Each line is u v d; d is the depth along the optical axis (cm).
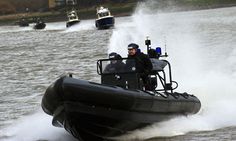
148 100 2273
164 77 2505
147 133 2389
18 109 3200
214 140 2309
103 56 6184
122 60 2409
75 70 4922
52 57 6688
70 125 2211
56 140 2398
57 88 2144
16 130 2639
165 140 2345
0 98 3628
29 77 4709
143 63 2395
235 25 10550
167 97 2414
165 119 2425
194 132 2452
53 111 2228
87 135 2256
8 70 5434
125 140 2359
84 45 8594
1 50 9344
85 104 2152
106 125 2225
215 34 8244
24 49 9100
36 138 2467
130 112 2236
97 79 4191
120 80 2397
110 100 2166
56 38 12006
